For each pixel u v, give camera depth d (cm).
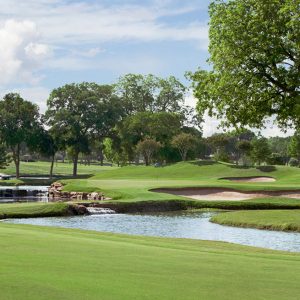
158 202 4134
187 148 9712
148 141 9531
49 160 18138
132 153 11181
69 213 3697
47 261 1014
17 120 10069
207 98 3462
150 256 1181
